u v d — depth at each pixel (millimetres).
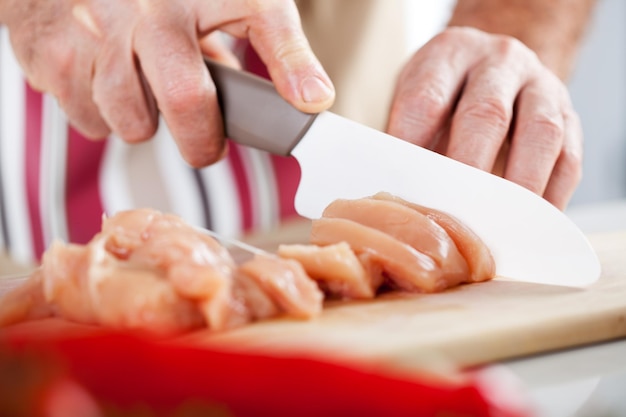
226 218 1046
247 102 800
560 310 673
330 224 724
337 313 677
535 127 793
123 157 1028
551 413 603
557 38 968
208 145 823
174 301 644
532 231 735
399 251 709
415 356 622
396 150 768
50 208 1043
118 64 831
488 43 840
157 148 1028
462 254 733
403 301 697
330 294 709
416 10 1465
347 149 779
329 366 562
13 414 557
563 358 659
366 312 677
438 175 759
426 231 723
